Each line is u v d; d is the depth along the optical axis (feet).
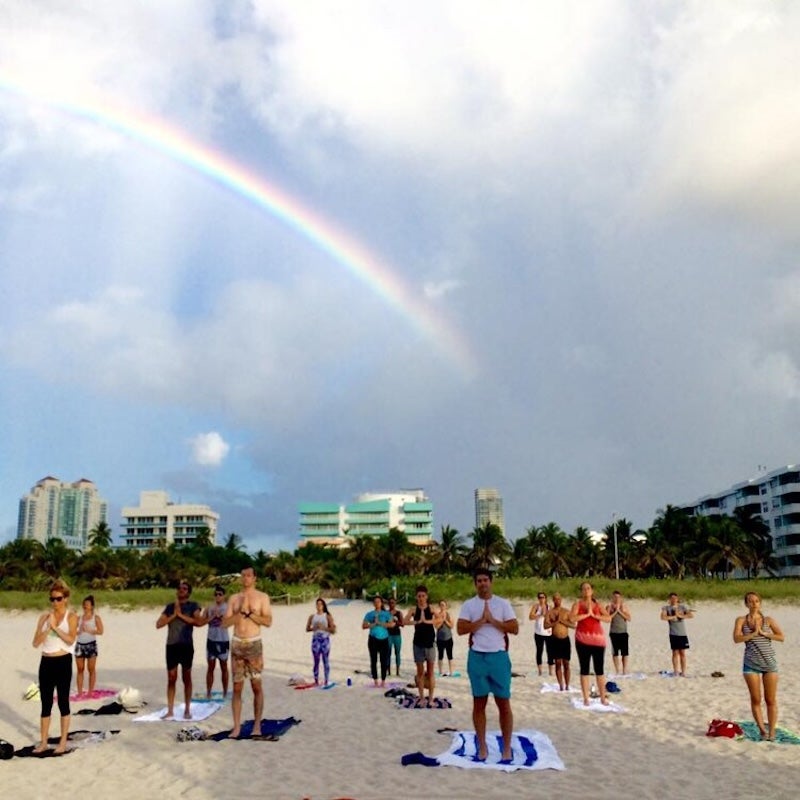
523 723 36.60
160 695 47.06
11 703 43.91
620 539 303.07
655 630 101.86
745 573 341.21
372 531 529.04
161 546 365.81
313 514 532.73
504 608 28.89
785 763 28.14
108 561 259.19
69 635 31.14
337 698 45.39
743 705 41.14
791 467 330.75
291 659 70.49
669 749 30.68
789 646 77.05
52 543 277.44
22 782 26.07
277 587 183.62
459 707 41.65
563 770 27.27
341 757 29.55
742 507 328.90
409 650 78.84
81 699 44.70
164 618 37.99
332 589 272.10
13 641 91.61
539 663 55.67
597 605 41.96
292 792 24.67
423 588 42.91
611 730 34.76
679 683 50.85
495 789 24.86
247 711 40.60
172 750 30.76
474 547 303.89
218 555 343.05
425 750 30.86
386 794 24.31
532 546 311.06
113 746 31.55
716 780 25.96
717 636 91.66
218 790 25.03
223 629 44.93
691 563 299.17
